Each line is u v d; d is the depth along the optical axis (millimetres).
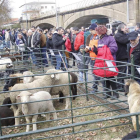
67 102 6219
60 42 8945
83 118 5539
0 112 5160
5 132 5078
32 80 6281
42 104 5066
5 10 35281
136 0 22750
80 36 8055
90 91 6887
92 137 4645
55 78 5953
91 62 6930
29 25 55031
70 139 4621
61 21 39938
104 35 5945
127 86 4402
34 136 4848
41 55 11102
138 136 2613
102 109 5992
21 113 5926
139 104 3875
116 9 26484
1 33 23281
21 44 11836
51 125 5301
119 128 4930
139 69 4570
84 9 32625
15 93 5281
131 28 11211
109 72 5703
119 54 6637
